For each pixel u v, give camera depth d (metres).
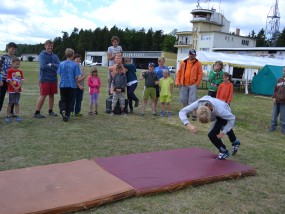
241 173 4.36
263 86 19.38
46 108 8.80
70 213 3.03
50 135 5.87
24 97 11.02
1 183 3.41
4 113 7.74
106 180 3.64
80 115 7.94
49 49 7.23
